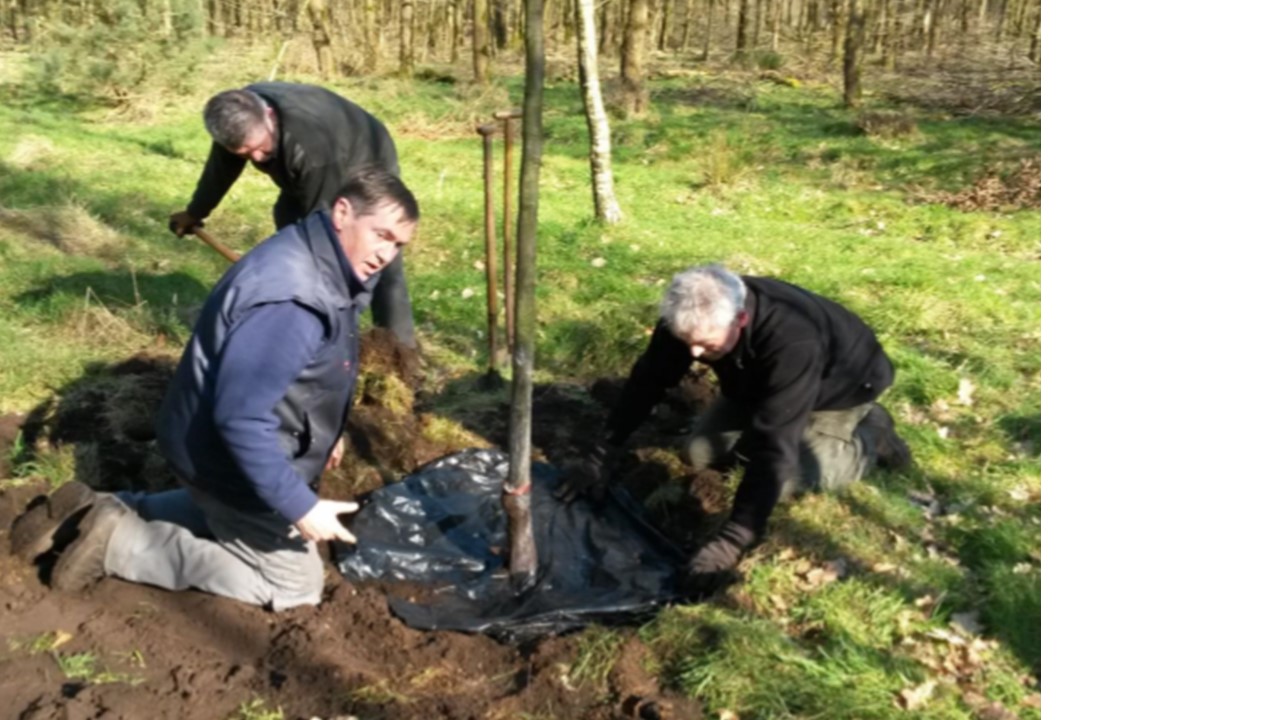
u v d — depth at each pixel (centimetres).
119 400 478
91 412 475
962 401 557
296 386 315
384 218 296
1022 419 530
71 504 362
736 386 389
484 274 740
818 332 378
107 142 1256
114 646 334
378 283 552
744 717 318
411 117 1538
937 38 2598
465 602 377
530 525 382
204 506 342
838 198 1111
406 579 388
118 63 1556
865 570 396
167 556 357
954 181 1183
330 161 486
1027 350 627
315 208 495
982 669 348
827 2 2866
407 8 1914
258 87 488
